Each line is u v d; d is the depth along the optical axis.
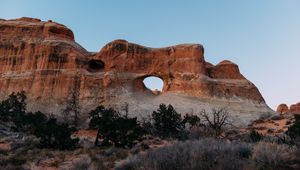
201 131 40.59
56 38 84.00
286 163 7.74
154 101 73.44
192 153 8.82
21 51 80.31
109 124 29.02
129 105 68.62
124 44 85.88
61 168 14.59
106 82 75.38
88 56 85.44
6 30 84.94
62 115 65.06
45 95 70.88
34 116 44.81
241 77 87.31
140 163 10.13
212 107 70.62
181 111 66.88
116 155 18.45
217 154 8.59
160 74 83.12
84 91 72.88
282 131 49.41
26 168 14.01
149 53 86.62
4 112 48.16
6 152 20.06
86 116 65.62
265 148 8.33
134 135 28.89
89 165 13.45
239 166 7.53
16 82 74.50
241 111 71.56
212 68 89.69
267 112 73.69
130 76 80.81
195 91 76.94
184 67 82.88
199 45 87.38
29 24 86.62
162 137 42.94
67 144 25.38
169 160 8.70
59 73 75.69
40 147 24.66
